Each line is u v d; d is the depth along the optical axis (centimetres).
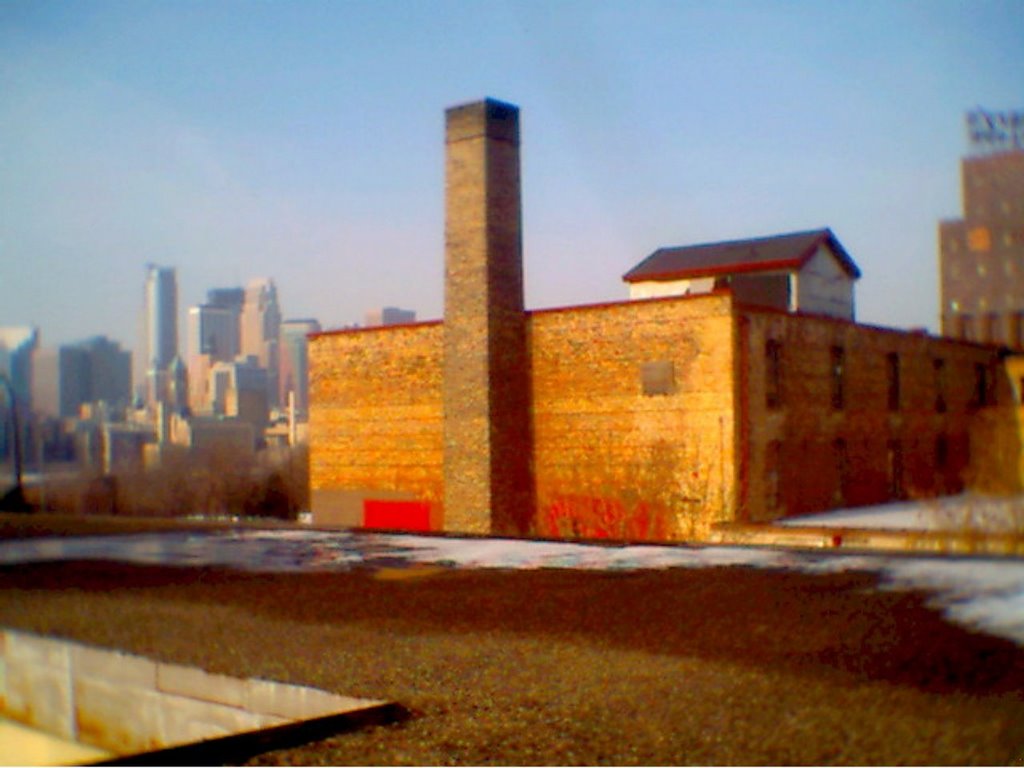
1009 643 652
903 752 466
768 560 1065
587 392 2959
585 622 767
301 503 5078
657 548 1199
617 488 2888
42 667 816
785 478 2859
